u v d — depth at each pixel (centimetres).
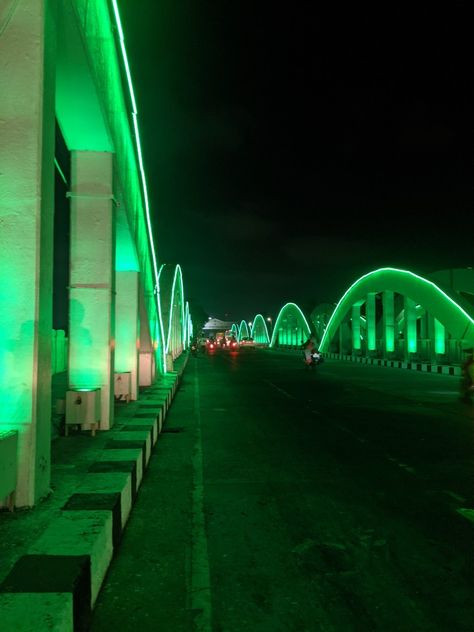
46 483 575
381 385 2386
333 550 532
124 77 1108
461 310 3034
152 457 958
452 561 505
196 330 12281
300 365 4122
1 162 562
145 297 1773
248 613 409
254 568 491
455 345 3338
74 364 977
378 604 423
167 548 538
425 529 589
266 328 11581
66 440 880
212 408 1638
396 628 387
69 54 751
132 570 484
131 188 1273
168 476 823
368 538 564
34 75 568
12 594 333
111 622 393
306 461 918
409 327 3675
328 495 719
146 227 1680
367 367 3803
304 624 393
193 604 422
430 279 3300
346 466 880
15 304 548
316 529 591
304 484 774
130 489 646
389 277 3906
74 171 988
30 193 560
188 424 1334
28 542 448
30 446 535
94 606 416
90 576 393
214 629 385
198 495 721
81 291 984
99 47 862
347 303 4934
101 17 878
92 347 981
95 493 561
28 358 543
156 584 457
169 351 2975
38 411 552
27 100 566
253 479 802
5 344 543
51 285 605
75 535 439
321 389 2223
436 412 1521
